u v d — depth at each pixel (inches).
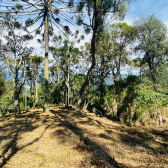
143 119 390.6
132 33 457.4
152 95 384.5
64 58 719.1
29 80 874.8
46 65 440.8
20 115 402.6
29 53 462.0
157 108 404.8
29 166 129.2
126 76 571.2
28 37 457.4
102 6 335.0
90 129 275.1
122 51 490.0
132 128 320.8
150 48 721.0
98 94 707.4
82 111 526.0
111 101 610.9
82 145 185.9
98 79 706.2
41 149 168.4
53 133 233.1
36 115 396.8
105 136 232.5
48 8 417.4
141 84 614.5
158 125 371.2
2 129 251.8
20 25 425.7
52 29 510.6
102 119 404.8
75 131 252.4
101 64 596.7
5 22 407.2
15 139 198.7
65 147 177.8
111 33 494.6
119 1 323.0
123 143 208.5
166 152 187.2
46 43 438.3
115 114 460.4
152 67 740.7
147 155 173.0
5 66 467.8
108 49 511.8
